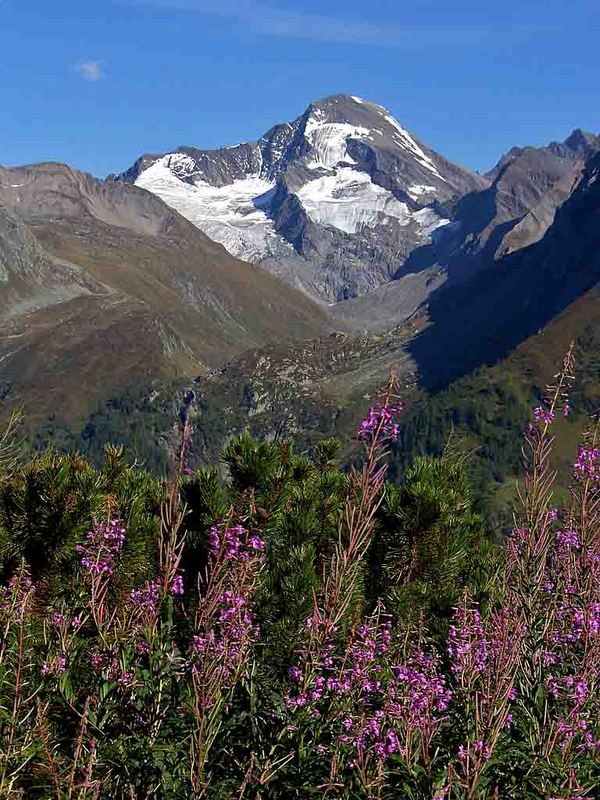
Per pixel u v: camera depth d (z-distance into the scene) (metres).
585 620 2.36
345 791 2.12
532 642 2.39
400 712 2.19
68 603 2.72
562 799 2.08
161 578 2.37
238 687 2.32
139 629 2.34
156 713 2.19
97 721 2.19
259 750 2.18
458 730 2.24
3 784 2.13
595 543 2.50
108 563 2.52
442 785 2.07
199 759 2.09
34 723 2.28
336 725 2.22
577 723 2.18
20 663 2.24
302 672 2.31
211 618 2.24
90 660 2.42
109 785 2.17
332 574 2.34
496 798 2.05
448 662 2.59
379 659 2.36
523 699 2.28
